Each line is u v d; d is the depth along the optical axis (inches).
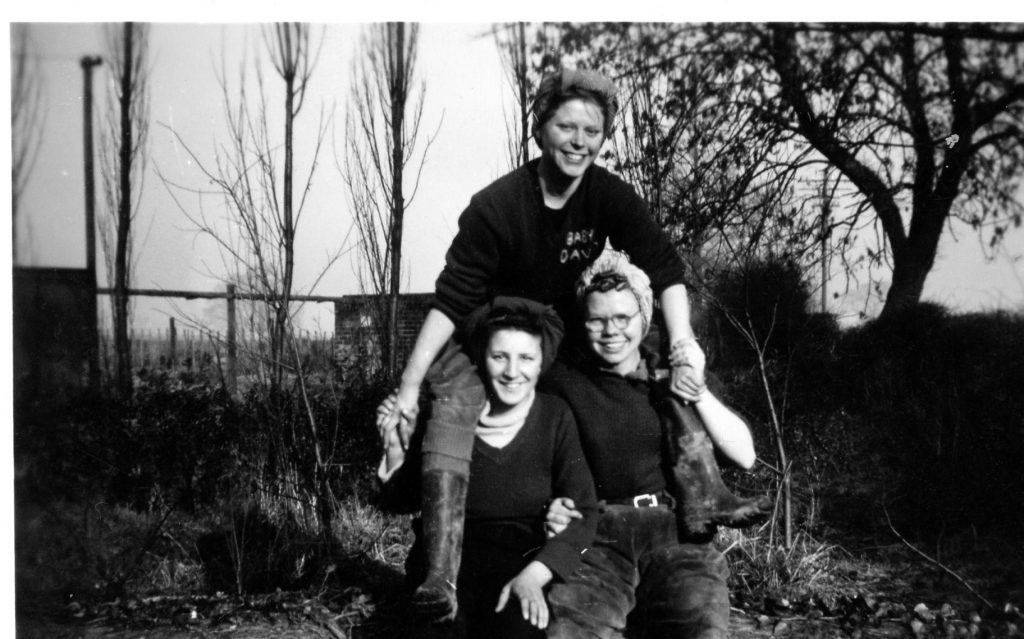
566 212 93.0
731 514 86.6
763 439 172.1
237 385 168.9
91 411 158.2
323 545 134.8
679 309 94.4
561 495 86.7
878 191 194.9
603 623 80.9
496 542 87.6
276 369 150.0
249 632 106.7
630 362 92.0
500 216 90.2
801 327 187.9
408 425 90.0
